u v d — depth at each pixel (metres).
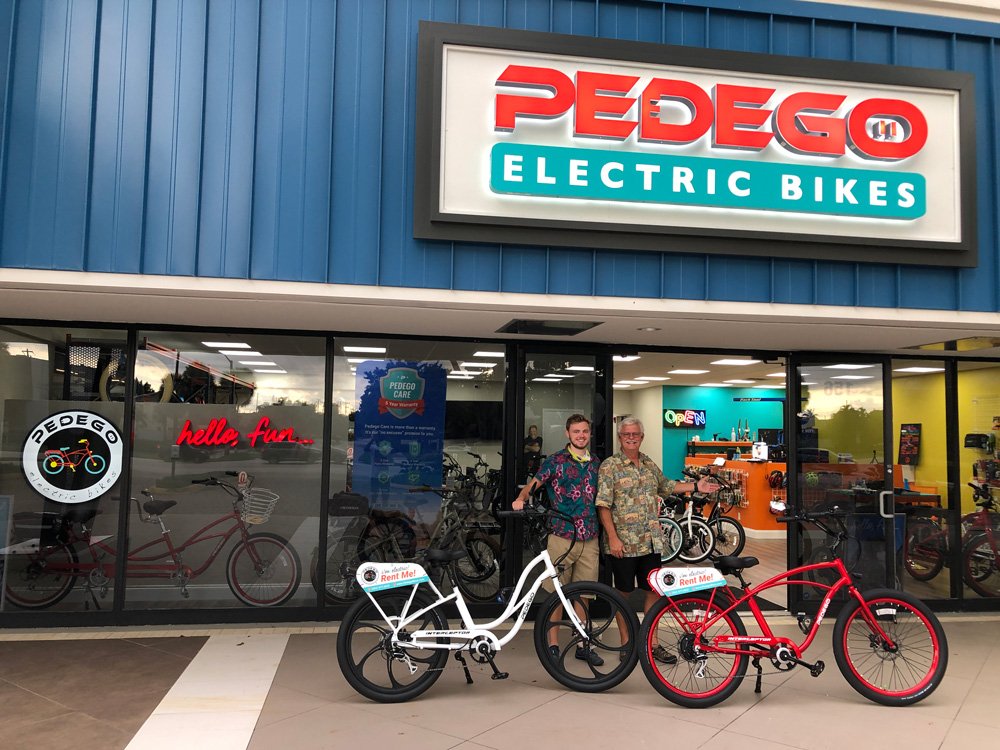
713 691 4.04
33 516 5.30
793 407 6.35
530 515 4.57
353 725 3.66
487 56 4.42
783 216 4.67
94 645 4.91
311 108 4.29
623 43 4.53
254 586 5.49
